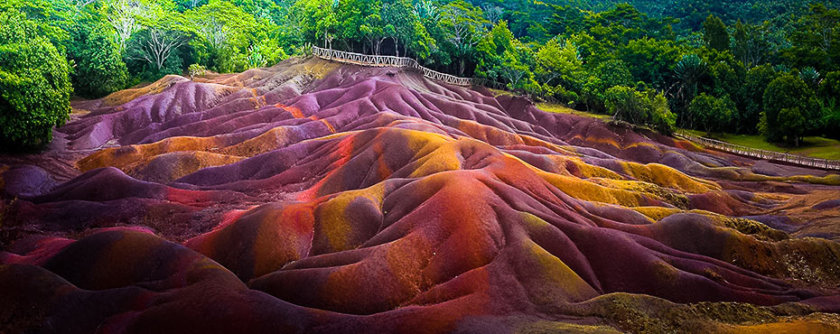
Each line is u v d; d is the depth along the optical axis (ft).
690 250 92.58
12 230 96.48
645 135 223.10
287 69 256.11
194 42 291.38
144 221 106.22
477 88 277.85
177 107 210.59
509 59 276.21
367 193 104.47
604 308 70.28
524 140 192.03
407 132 139.13
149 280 73.61
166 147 160.97
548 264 79.10
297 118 194.70
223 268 75.36
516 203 95.25
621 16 365.81
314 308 73.00
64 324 62.28
